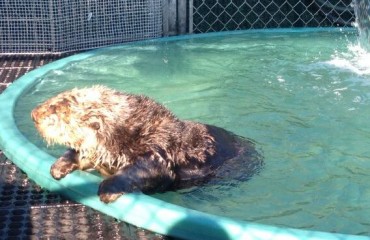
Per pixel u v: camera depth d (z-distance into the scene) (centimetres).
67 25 444
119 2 454
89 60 394
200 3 516
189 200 227
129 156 221
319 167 255
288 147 273
